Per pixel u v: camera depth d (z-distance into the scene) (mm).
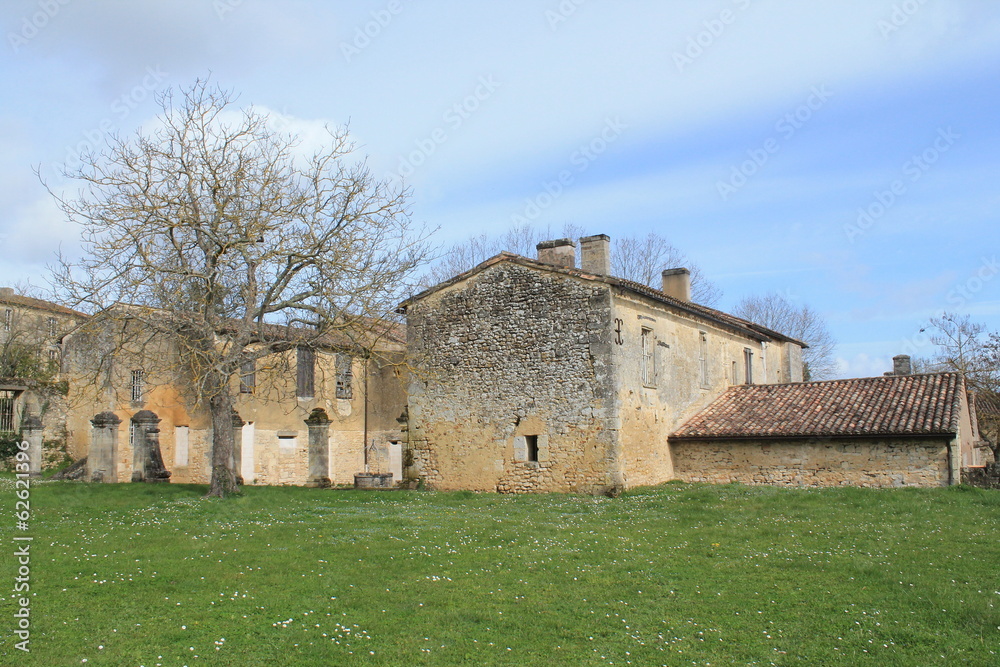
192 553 11734
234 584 9938
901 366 31141
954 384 21906
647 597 9562
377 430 31906
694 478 22781
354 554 11805
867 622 8539
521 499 19188
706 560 11547
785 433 21484
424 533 13781
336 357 30281
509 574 10633
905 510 16250
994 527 14125
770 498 18312
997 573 10500
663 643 7984
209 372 18156
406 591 9742
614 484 19656
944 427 19438
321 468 25078
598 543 12867
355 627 8367
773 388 25438
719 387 26766
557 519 15680
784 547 12484
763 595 9633
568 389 20609
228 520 15312
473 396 22141
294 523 14906
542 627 8438
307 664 7363
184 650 7617
